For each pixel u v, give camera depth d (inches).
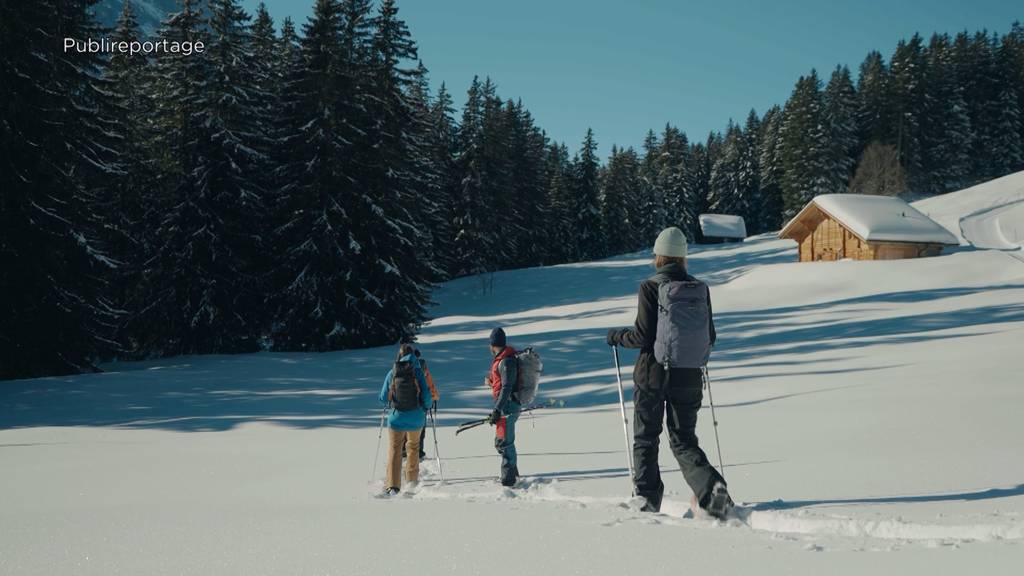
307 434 410.0
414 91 2222.0
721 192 4407.0
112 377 759.7
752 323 1128.8
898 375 432.1
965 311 971.9
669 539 113.4
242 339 1208.2
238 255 1189.1
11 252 828.6
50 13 882.8
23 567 115.7
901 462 181.0
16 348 848.3
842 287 1585.9
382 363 912.9
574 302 1903.3
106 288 1024.2
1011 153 3865.7
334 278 1162.6
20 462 313.4
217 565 109.4
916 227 1807.3
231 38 1210.0
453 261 2395.4
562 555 104.9
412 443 257.1
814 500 144.7
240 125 1211.9
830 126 3440.0
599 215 3371.1
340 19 1249.4
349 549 116.7
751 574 89.5
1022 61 3937.0
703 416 352.8
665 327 153.6
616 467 240.4
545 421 414.6
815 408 332.8
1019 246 1839.3
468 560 104.6
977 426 232.4
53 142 872.9
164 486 245.6
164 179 1164.5
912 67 3661.4
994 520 108.8
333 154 1165.7
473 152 2436.0
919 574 84.3
